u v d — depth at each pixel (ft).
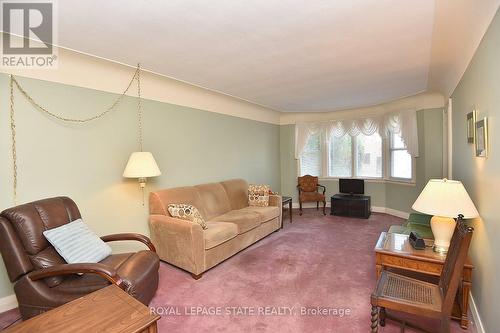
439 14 6.20
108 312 4.41
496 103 5.23
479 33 6.23
